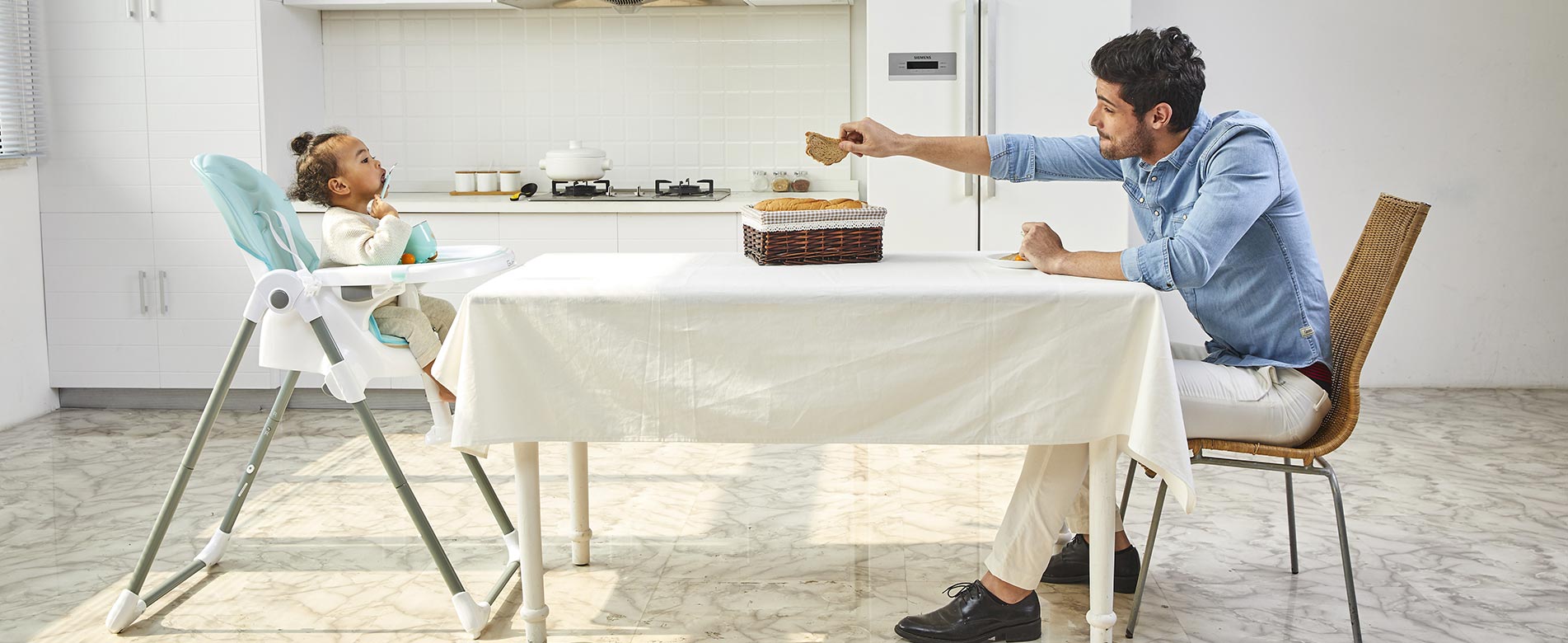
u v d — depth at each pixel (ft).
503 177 15.11
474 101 15.58
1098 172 8.38
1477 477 11.12
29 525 10.03
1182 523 9.80
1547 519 9.89
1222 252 6.74
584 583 8.60
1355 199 15.10
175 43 13.56
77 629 7.84
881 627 7.80
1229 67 14.92
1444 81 14.79
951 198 13.02
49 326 14.11
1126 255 6.79
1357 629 7.12
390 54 15.51
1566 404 14.30
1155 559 8.99
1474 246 15.06
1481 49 14.70
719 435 6.64
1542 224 14.94
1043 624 7.80
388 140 15.69
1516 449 12.18
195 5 13.51
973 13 12.55
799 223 7.55
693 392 6.59
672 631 7.73
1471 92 14.78
